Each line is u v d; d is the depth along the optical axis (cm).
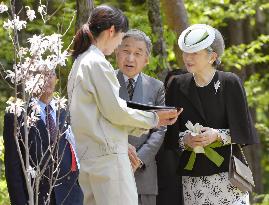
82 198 1032
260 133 2823
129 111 916
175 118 978
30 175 955
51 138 993
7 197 1395
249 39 2909
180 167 1130
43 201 982
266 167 3356
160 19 1623
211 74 1113
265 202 2086
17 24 919
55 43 897
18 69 921
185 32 1108
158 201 1173
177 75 1152
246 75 2902
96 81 907
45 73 916
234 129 1094
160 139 1134
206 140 1085
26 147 889
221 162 1098
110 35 949
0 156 1252
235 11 2342
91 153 915
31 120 948
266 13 3053
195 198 1117
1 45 1777
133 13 1994
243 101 1105
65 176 997
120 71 1158
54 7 1727
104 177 906
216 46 1098
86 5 1262
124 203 909
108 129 917
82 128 913
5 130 966
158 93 1166
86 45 943
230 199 1100
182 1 1825
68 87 945
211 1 2347
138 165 1076
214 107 1109
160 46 1608
